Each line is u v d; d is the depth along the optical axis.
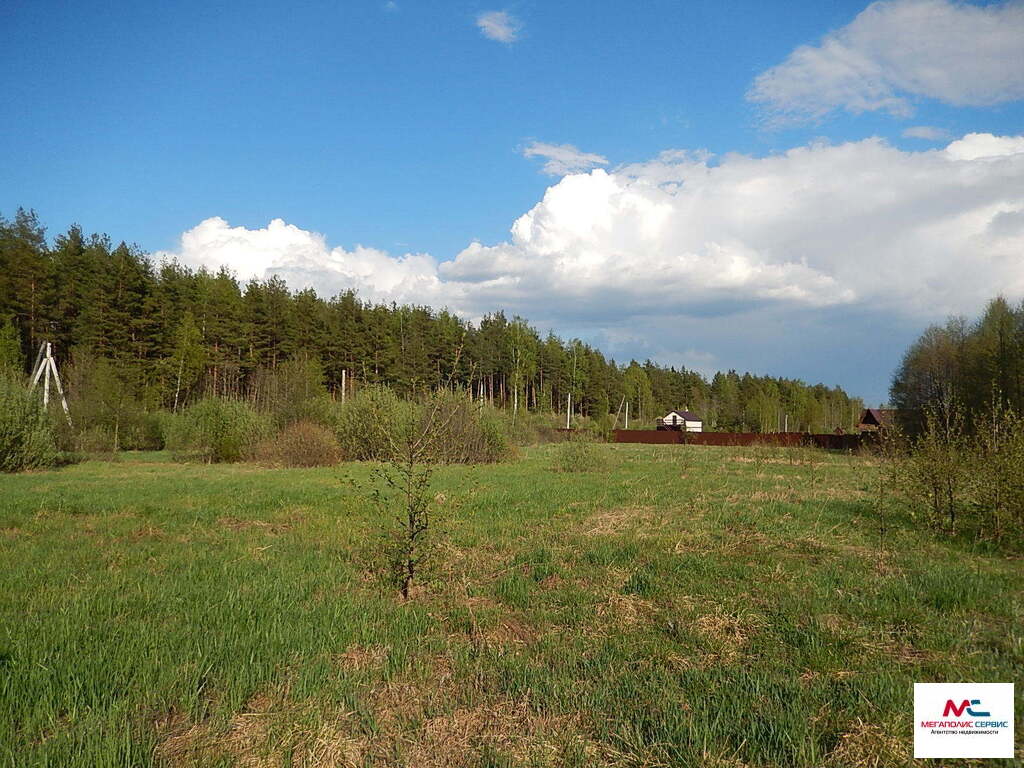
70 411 37.59
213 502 15.52
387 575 8.35
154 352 52.75
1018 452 10.62
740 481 20.77
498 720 4.52
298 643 5.79
